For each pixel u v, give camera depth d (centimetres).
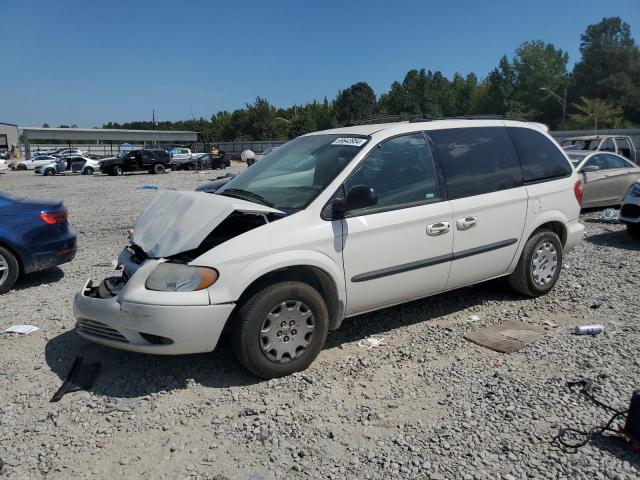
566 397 374
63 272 767
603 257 776
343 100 9456
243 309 395
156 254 411
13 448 335
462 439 332
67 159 4097
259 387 403
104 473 311
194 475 307
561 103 8038
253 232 404
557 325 510
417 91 9756
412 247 466
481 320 527
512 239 541
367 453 321
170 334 383
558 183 582
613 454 312
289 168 490
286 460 318
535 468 303
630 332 486
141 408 379
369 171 454
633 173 1214
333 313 444
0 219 659
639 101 7519
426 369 428
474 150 524
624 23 8044
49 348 483
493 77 8419
